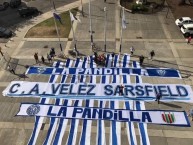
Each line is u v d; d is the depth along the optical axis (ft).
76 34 142.61
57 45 134.51
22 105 101.30
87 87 107.65
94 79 111.65
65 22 154.30
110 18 156.76
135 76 112.47
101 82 109.91
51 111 97.81
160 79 110.73
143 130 89.92
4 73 117.60
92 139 87.61
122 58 123.24
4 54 130.00
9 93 106.93
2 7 175.32
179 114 95.20
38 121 94.48
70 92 105.81
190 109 96.58
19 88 109.09
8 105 101.65
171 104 99.30
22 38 142.31
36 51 130.93
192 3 173.58
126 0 176.96
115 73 114.32
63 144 86.43
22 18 163.73
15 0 177.58
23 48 133.90
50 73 116.16
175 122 92.38
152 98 101.91
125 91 105.09
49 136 89.20
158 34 140.87
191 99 101.24
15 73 117.29
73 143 86.58
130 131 89.71
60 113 96.84
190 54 125.08
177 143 85.61
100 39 137.90
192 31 136.05
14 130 91.97
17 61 124.77
